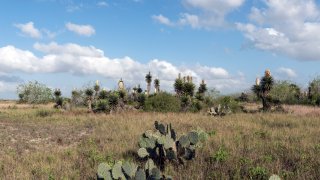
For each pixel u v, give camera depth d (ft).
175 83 120.67
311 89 166.20
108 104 107.96
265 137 49.80
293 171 31.86
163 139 34.71
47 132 61.93
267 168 31.71
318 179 28.99
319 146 40.34
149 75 156.76
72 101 145.69
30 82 188.96
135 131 57.31
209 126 63.21
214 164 33.58
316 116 84.48
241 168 32.17
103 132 58.90
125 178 27.99
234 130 56.95
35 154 41.34
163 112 100.12
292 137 49.14
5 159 38.60
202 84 140.15
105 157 37.93
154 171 26.17
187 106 109.19
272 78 110.11
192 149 34.68
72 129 66.08
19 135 58.59
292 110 102.78
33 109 126.82
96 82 132.57
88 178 31.07
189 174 30.71
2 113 105.19
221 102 118.52
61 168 34.24
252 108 125.18
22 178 30.99
